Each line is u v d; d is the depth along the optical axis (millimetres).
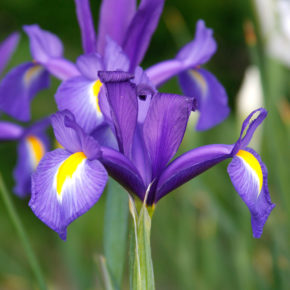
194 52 516
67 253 645
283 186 564
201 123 542
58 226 407
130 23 500
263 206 426
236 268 597
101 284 465
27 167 607
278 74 590
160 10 502
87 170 412
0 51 608
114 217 475
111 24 508
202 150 430
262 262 667
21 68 546
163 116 431
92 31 500
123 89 422
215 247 616
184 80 550
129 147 435
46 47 524
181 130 432
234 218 660
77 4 502
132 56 509
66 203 408
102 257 462
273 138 559
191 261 617
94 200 406
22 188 611
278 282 558
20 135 602
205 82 541
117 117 427
